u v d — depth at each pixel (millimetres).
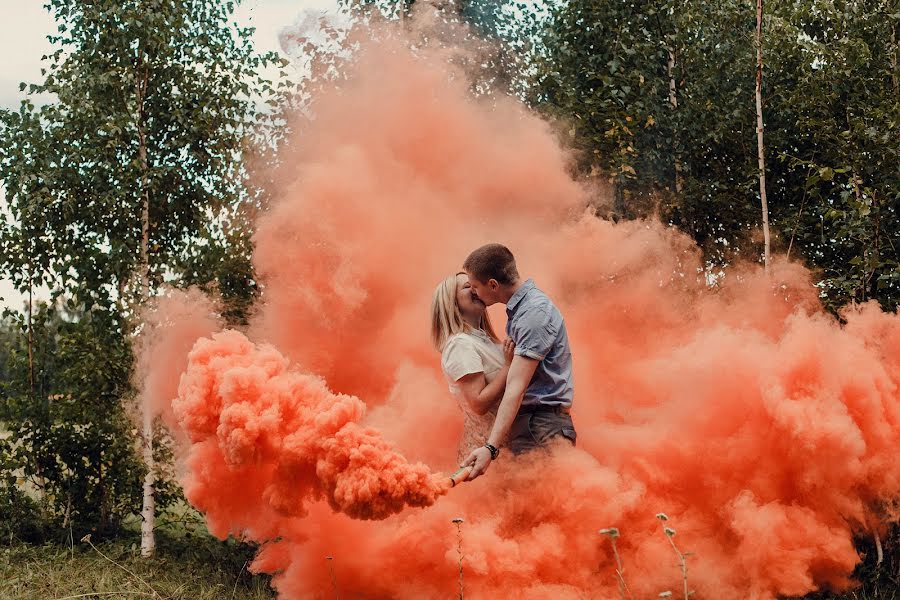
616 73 6035
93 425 6367
